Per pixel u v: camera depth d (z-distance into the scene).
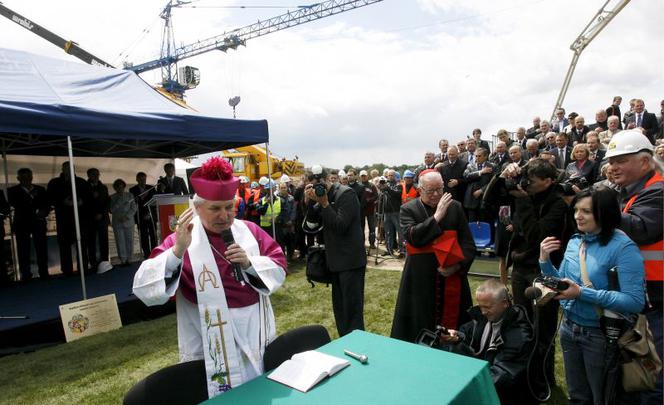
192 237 1.70
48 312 4.85
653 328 2.12
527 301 2.90
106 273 7.04
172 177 8.42
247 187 9.57
